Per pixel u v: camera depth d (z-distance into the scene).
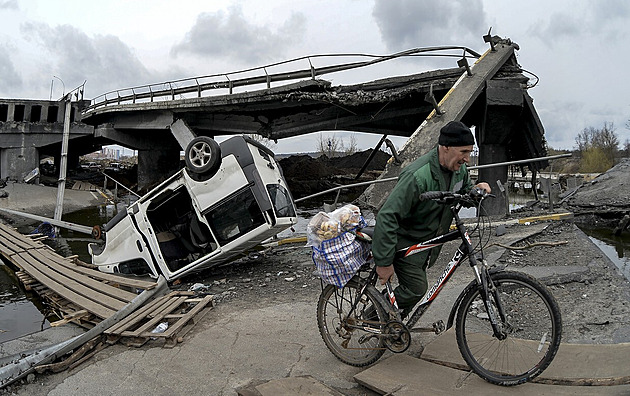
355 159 48.81
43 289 8.78
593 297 5.68
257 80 21.80
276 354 4.48
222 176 7.97
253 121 25.45
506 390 3.31
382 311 3.82
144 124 29.31
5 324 7.64
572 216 11.68
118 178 39.94
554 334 3.20
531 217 11.82
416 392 3.38
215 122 26.97
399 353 4.07
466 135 3.46
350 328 4.03
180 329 5.25
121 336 4.93
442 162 3.60
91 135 34.34
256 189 7.88
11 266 12.18
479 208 3.67
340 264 3.95
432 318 5.24
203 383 3.99
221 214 8.06
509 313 4.16
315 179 38.50
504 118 15.75
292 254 10.26
